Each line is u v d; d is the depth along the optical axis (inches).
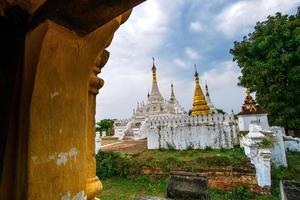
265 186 534.6
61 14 62.1
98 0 60.1
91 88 109.7
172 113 1555.1
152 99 1588.3
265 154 546.0
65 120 73.2
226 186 581.6
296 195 189.5
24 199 59.4
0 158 59.8
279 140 664.4
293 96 952.9
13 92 62.5
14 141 62.1
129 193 572.1
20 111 62.5
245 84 1155.3
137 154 828.6
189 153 770.8
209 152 765.3
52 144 68.0
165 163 684.1
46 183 65.2
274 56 987.9
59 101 70.6
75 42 72.8
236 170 583.8
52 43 64.0
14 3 60.6
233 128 797.9
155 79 1668.3
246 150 649.6
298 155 809.5
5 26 62.2
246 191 545.6
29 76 61.7
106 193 577.9
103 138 1659.7
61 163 70.9
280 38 987.9
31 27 62.2
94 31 77.0
